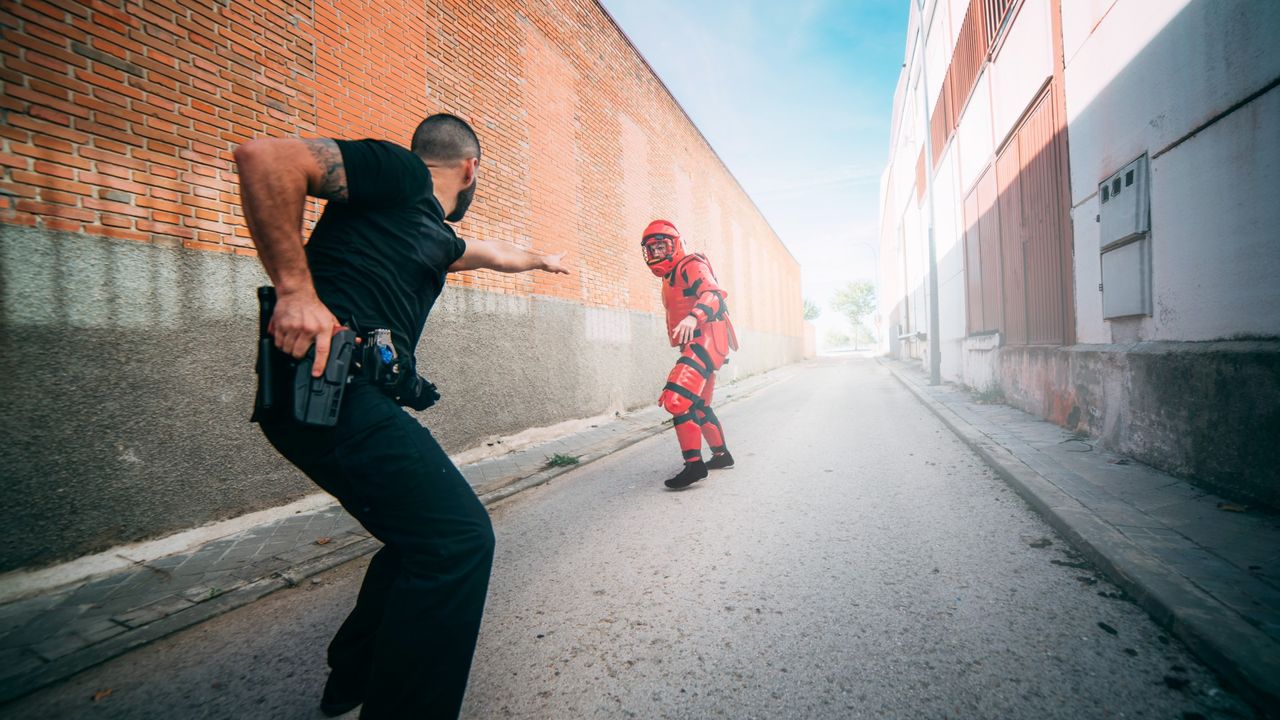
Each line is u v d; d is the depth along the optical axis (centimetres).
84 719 177
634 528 345
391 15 510
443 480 130
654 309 1127
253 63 394
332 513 394
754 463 518
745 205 2061
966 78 999
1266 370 289
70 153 299
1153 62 401
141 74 331
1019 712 154
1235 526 268
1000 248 819
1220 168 331
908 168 2098
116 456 306
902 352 2684
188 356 340
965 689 166
